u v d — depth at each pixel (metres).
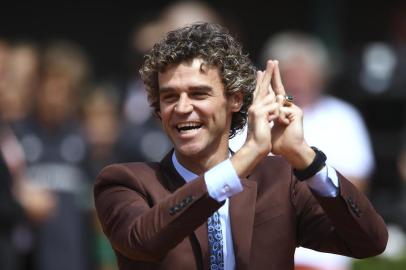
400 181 21.53
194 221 7.87
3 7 27.91
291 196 8.49
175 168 8.51
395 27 24.81
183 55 8.14
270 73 8.32
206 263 8.17
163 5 28.19
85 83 21.33
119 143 17.25
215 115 8.23
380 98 21.86
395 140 21.86
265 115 8.05
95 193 8.57
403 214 20.19
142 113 17.11
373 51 22.22
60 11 28.08
